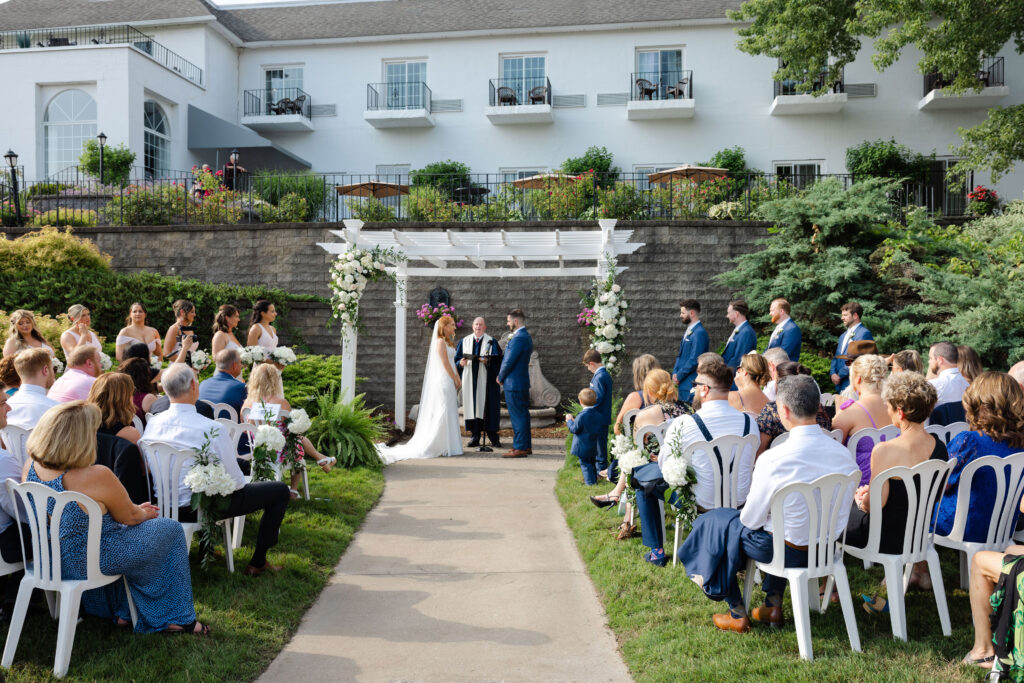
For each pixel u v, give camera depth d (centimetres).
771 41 1706
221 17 2292
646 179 2061
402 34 2141
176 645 354
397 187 1508
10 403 462
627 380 1225
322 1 2366
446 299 1254
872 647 352
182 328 801
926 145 1964
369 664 356
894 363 557
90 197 1584
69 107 1966
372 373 1258
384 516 623
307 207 1516
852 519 391
